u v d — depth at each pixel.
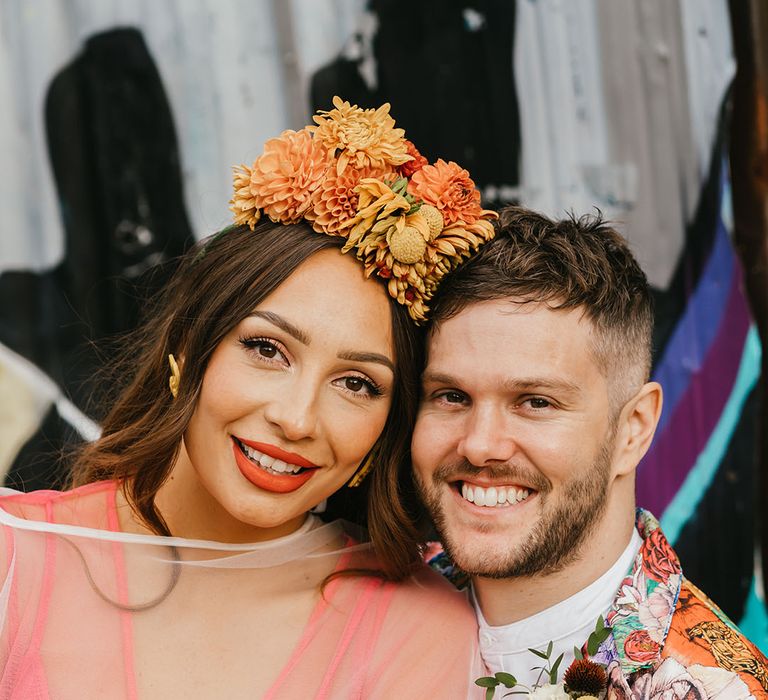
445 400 1.50
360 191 1.42
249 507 1.42
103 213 2.29
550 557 1.44
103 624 1.45
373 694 1.48
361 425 1.45
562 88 2.45
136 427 1.58
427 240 1.42
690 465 2.46
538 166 2.44
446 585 1.65
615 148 2.46
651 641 1.38
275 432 1.40
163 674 1.44
